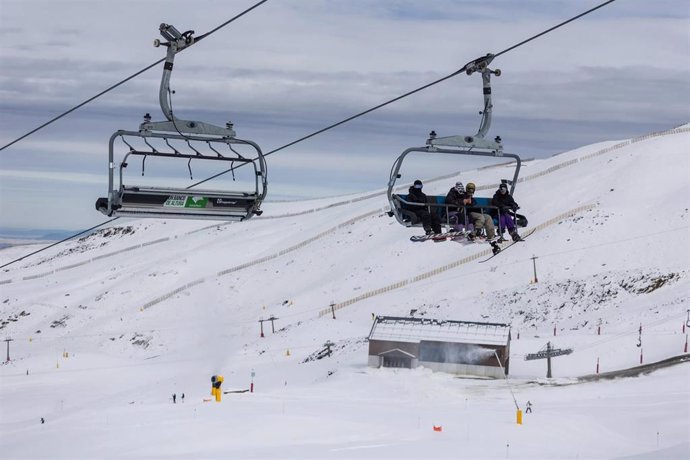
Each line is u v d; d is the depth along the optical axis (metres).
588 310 198.00
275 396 120.56
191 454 80.31
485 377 141.62
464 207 51.12
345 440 86.94
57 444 86.50
